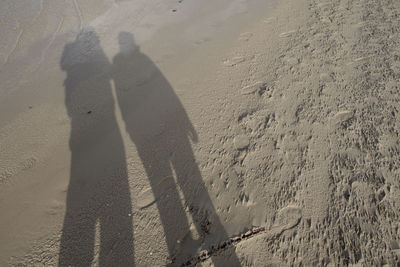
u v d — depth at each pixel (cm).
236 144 256
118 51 461
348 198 197
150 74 390
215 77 352
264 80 325
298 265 171
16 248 211
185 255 186
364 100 268
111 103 349
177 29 500
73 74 420
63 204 237
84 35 522
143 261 188
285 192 210
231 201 212
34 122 340
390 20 380
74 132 316
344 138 238
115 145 285
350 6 440
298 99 288
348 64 320
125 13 587
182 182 234
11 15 616
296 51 362
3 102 385
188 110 308
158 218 211
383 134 233
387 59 312
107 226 213
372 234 176
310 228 186
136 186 238
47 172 272
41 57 474
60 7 636
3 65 465
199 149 259
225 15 516
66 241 209
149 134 289
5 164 288
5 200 249
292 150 239
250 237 188
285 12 470
